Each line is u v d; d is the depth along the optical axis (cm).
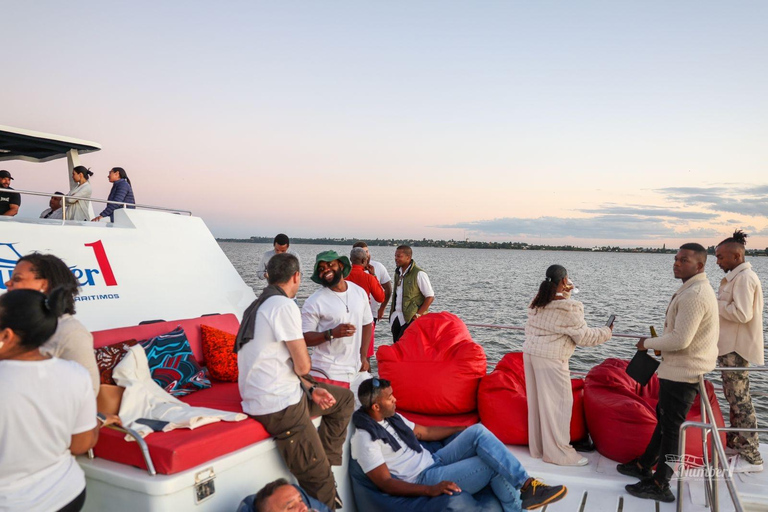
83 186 664
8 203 624
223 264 603
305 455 315
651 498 399
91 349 265
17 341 205
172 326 434
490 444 365
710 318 380
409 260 678
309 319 430
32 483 210
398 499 356
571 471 442
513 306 3450
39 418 206
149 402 322
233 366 427
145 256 527
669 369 393
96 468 273
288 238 786
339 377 431
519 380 515
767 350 1898
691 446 438
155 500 256
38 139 642
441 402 503
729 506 387
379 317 748
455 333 546
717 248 455
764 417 1256
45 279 262
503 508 366
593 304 3666
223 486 285
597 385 504
